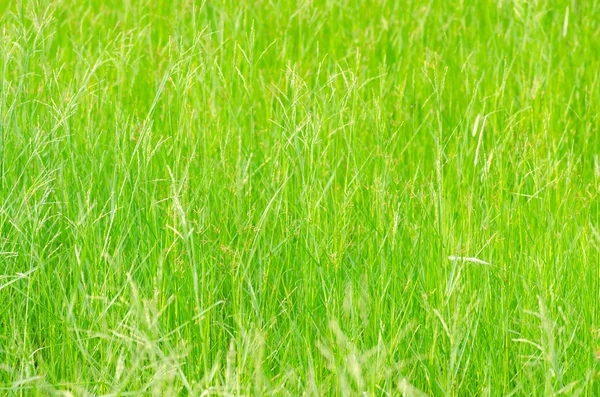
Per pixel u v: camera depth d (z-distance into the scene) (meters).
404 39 7.86
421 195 4.73
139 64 6.97
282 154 4.81
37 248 4.34
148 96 6.55
